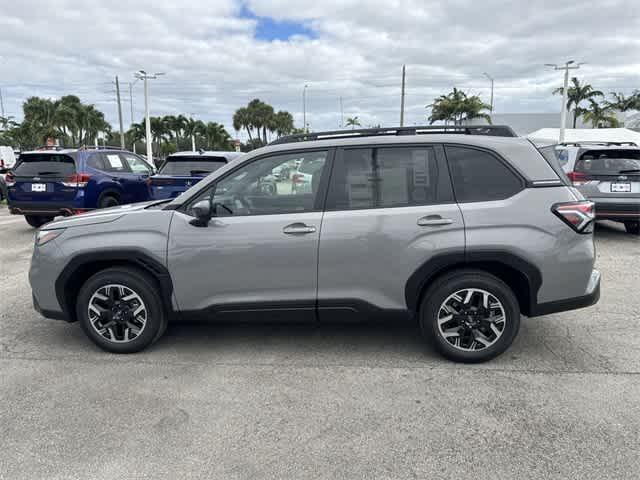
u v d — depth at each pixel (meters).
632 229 9.62
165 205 4.16
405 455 2.77
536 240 3.66
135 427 3.06
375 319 3.92
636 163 8.40
